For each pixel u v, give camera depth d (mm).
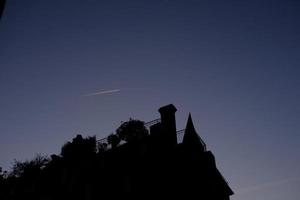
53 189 26859
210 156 24078
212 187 23203
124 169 23516
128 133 25875
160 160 22094
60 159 29062
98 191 23781
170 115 24312
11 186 30031
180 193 20500
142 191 21422
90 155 26953
